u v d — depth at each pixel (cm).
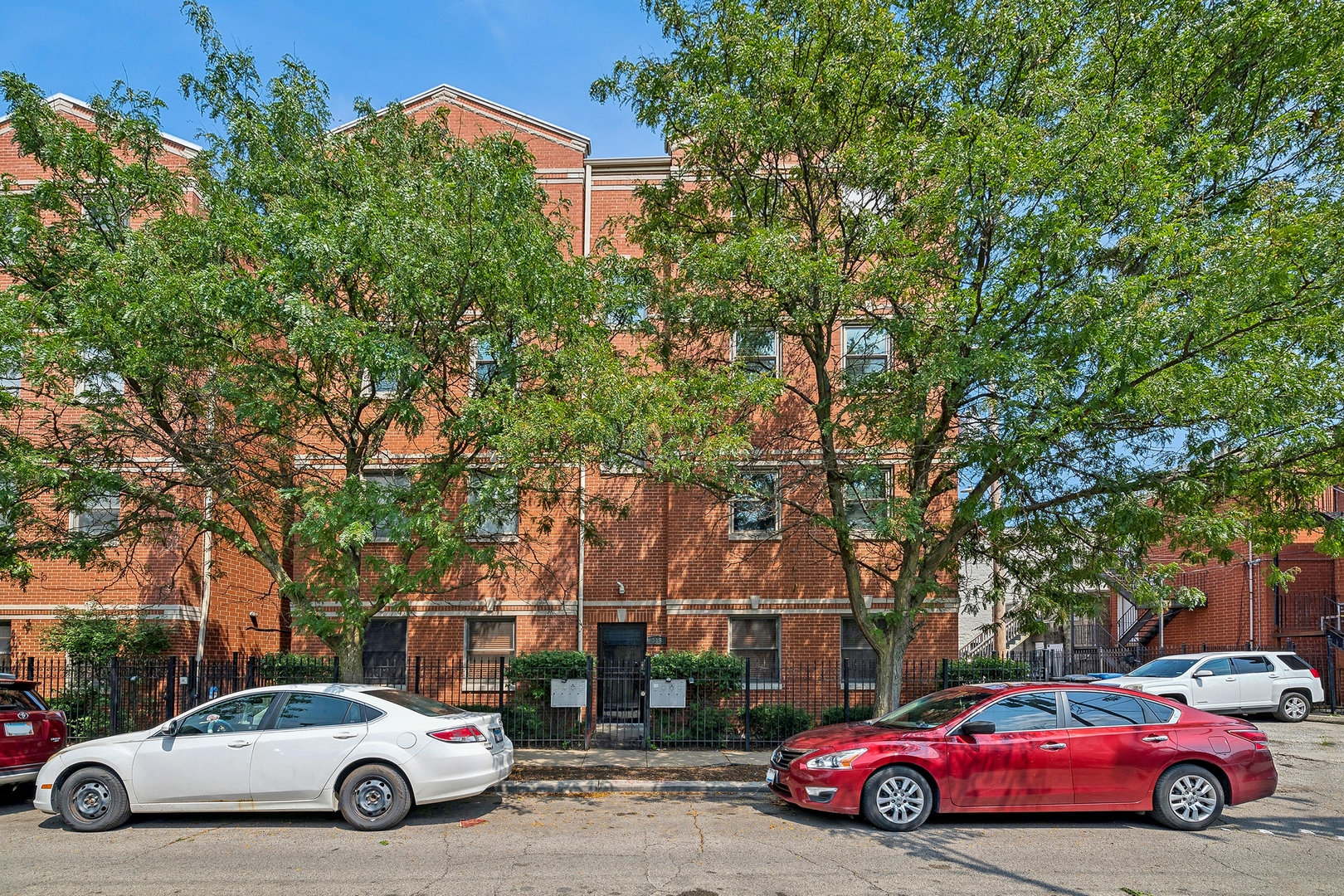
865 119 1140
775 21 1133
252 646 1766
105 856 772
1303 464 986
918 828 872
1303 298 902
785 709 1484
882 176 1078
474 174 1066
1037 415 954
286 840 830
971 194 970
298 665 1548
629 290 1177
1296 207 1001
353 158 1097
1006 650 1814
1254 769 885
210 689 1426
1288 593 2158
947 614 1639
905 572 1163
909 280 1030
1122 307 912
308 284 1016
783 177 1250
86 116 1644
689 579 1650
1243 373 895
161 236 1069
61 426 1372
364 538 919
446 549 994
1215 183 1066
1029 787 870
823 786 880
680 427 980
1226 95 1083
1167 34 1059
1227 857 766
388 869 727
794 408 1590
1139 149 930
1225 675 1758
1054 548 1149
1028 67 1069
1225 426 969
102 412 1052
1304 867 736
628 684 1686
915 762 874
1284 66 1059
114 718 1412
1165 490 980
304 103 1152
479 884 684
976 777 872
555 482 1143
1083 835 845
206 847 805
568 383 1040
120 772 874
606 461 1026
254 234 1034
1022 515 1109
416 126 1289
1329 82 1045
